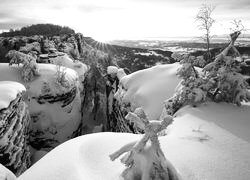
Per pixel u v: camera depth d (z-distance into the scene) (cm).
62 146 759
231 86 1290
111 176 569
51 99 2859
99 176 576
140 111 491
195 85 1330
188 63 1365
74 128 3148
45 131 2788
